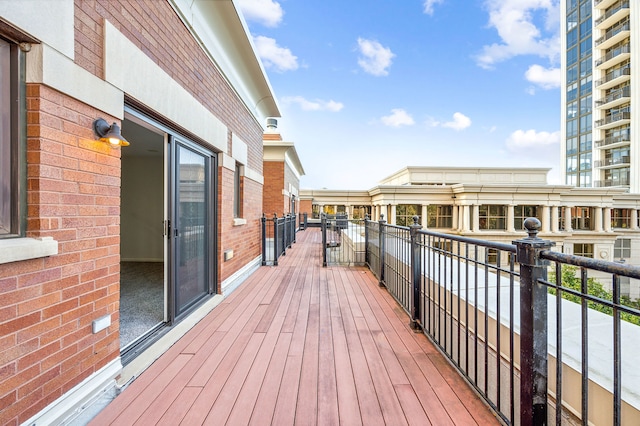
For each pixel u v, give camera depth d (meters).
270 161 11.87
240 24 4.06
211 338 2.86
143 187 6.82
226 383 2.11
